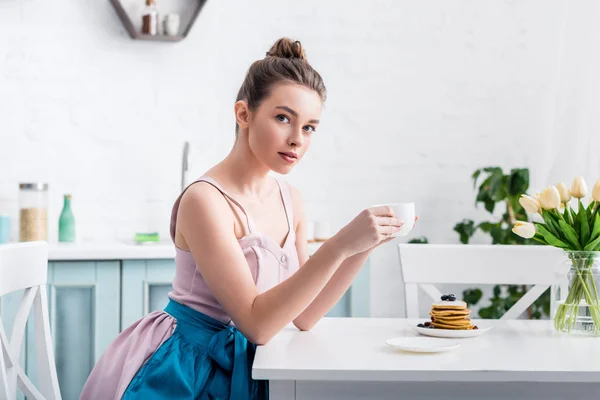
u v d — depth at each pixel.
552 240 1.47
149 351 1.45
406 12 3.41
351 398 1.15
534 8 3.46
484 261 1.95
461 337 1.44
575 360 1.20
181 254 1.53
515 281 1.93
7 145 3.10
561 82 3.28
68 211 2.98
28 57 3.12
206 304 1.47
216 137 3.27
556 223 1.47
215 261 1.39
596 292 1.46
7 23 3.10
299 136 1.44
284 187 1.67
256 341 1.35
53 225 3.14
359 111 3.39
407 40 3.41
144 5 3.19
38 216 2.89
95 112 3.17
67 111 3.15
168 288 2.75
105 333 2.69
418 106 3.42
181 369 1.39
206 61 3.26
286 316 1.33
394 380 1.13
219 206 1.46
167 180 3.23
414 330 1.53
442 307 1.48
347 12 3.38
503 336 1.46
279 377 1.12
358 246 1.31
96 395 1.49
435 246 1.96
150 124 3.22
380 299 3.43
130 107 3.20
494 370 1.12
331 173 3.37
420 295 3.45
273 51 1.53
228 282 1.38
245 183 1.55
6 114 3.10
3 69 3.09
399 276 3.43
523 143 3.46
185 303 1.49
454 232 3.44
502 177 3.19
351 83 3.38
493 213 3.46
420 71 3.42
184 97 3.25
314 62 3.35
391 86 3.41
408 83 3.42
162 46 3.23
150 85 3.22
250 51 3.30
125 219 3.20
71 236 2.97
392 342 1.33
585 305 1.46
